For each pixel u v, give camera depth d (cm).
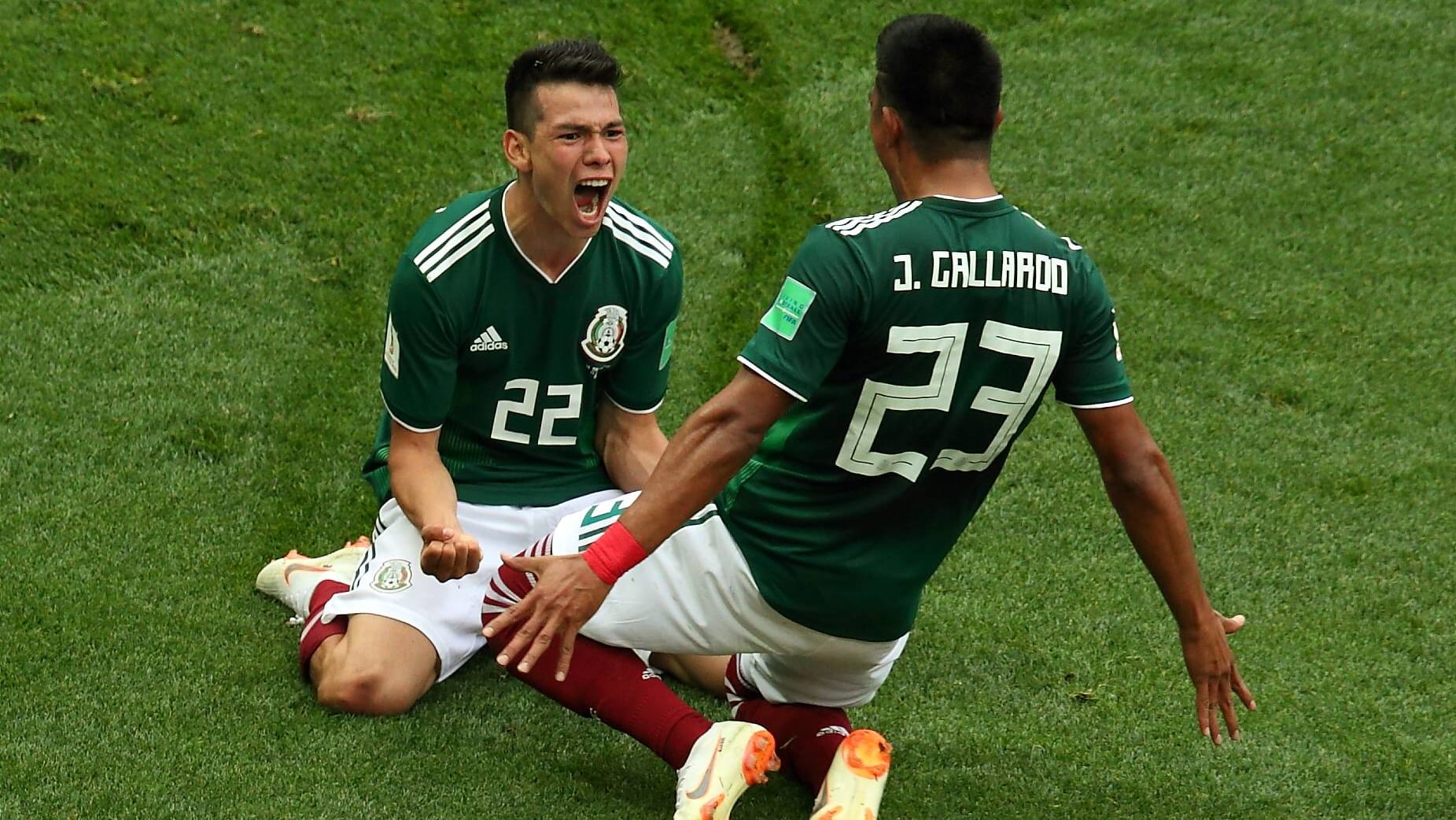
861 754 1011
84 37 2191
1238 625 973
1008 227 888
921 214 879
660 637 1031
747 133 2198
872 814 991
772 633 1005
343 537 1429
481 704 1191
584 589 883
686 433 880
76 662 1197
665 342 1251
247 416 1591
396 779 1084
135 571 1334
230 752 1100
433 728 1153
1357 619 1421
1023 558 1475
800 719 1101
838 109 2258
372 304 1803
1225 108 2359
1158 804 1140
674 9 2420
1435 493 1630
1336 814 1147
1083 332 908
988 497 1570
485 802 1066
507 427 1241
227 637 1252
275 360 1691
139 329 1714
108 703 1148
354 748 1117
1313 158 2262
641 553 887
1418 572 1497
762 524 972
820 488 948
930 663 1303
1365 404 1781
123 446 1520
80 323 1712
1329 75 2447
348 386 1662
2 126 1997
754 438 876
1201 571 1480
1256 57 2480
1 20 2197
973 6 2550
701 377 1742
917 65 882
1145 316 1919
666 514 880
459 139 2105
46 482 1452
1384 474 1659
